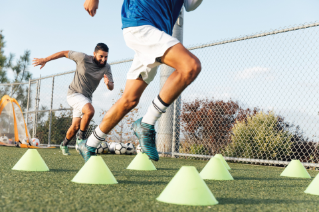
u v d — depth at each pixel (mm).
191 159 5270
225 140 5219
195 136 5516
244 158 4555
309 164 3965
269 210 1262
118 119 2215
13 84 9383
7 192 1409
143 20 1913
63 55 4422
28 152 2455
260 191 1812
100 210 1111
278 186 2096
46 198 1300
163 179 2201
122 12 2074
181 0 2221
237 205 1333
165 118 5789
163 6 2043
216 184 2057
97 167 1850
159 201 1327
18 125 6930
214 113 5355
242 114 5105
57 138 7977
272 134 4508
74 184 1732
